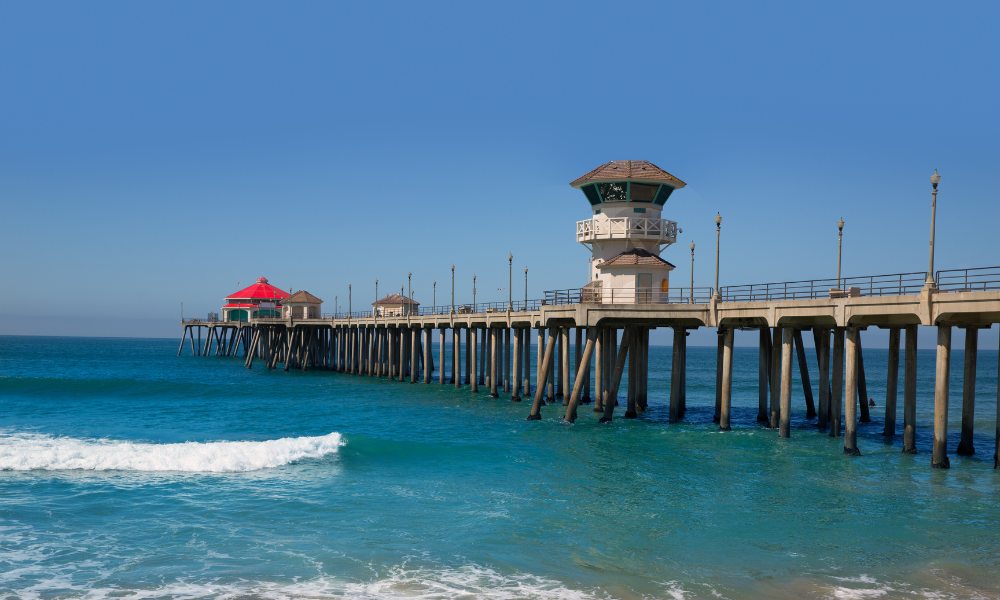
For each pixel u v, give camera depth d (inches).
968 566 670.5
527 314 1718.8
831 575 647.1
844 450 1170.0
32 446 1192.8
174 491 913.5
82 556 682.2
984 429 1615.4
